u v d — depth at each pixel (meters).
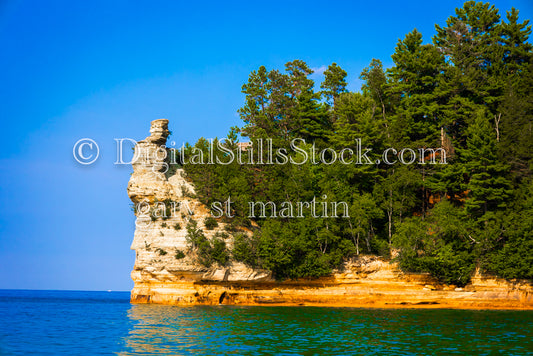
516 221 67.62
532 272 64.94
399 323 51.22
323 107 92.19
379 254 71.94
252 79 98.25
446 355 36.16
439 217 69.75
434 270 67.25
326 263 68.56
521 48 86.00
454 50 85.94
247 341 40.34
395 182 74.38
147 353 35.84
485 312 61.91
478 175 70.56
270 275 69.44
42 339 41.97
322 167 81.25
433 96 82.88
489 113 79.56
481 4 89.00
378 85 90.56
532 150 72.38
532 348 38.84
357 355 35.72
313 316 56.34
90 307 86.12
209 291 69.44
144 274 69.94
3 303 104.06
